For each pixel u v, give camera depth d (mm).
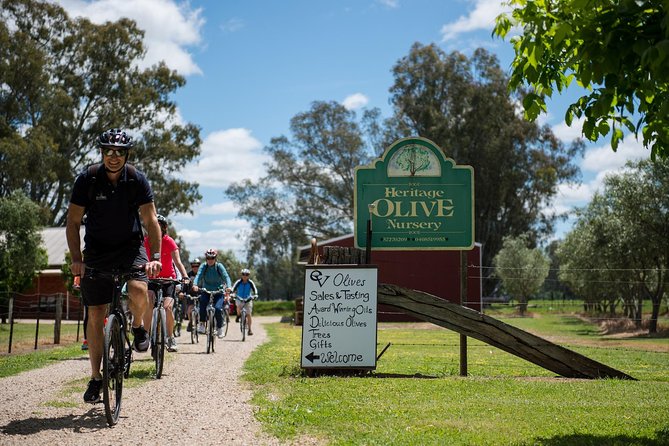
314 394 7430
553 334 25062
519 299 52594
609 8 4746
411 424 5785
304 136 60781
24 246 35938
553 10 5379
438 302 9852
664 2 4246
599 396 7516
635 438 5281
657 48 4242
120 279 6062
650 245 26375
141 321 6543
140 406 6617
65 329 24781
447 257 38188
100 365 6188
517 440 5199
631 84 5012
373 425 5730
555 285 76750
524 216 57719
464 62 57625
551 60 5680
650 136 5668
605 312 40625
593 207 30844
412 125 58062
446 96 57531
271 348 14148
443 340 19500
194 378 8758
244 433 5465
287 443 5129
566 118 5691
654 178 26656
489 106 55938
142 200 6102
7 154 45625
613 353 15125
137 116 55125
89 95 53938
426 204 10539
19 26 52406
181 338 17500
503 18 5727
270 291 98938
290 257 64062
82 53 53906
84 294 6133
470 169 10547
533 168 56688
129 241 6105
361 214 10570
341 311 9633
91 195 5918
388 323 34750
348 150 60031
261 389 7812
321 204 60438
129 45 55125
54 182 50344
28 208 36188
